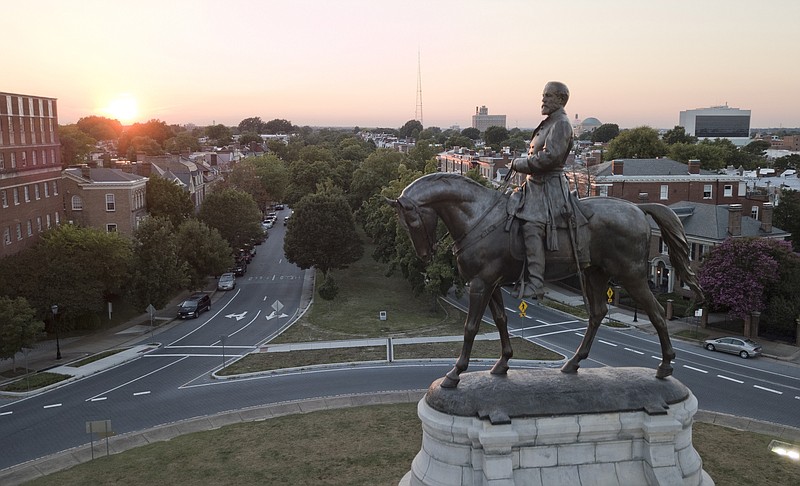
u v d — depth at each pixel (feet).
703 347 139.13
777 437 79.36
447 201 50.93
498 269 50.67
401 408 93.40
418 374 116.78
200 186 347.77
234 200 244.01
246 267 257.55
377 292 207.21
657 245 192.03
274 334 156.56
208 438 82.43
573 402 49.44
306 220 207.31
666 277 189.16
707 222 182.09
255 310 186.39
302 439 80.38
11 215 182.29
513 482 47.47
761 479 63.41
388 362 126.31
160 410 102.63
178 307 193.36
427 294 199.31
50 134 210.79
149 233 175.94
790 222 217.36
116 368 132.26
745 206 230.27
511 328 157.69
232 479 68.59
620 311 174.70
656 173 233.96
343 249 209.15
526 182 51.29
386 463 71.41
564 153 49.47
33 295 150.82
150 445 82.53
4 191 178.60
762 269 141.90
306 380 115.44
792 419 93.20
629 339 146.30
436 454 50.37
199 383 117.80
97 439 89.30
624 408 49.57
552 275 51.29
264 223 369.09
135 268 171.53
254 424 87.81
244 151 644.27
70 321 166.20
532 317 170.81
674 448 50.03
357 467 70.54
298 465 71.77
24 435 93.86
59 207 215.51
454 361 126.41
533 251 48.85
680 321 161.48
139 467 73.46
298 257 208.64
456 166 398.62
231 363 130.21
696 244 180.45
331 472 69.41
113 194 221.05
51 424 98.43
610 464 49.78
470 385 51.85
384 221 211.61
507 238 50.08
